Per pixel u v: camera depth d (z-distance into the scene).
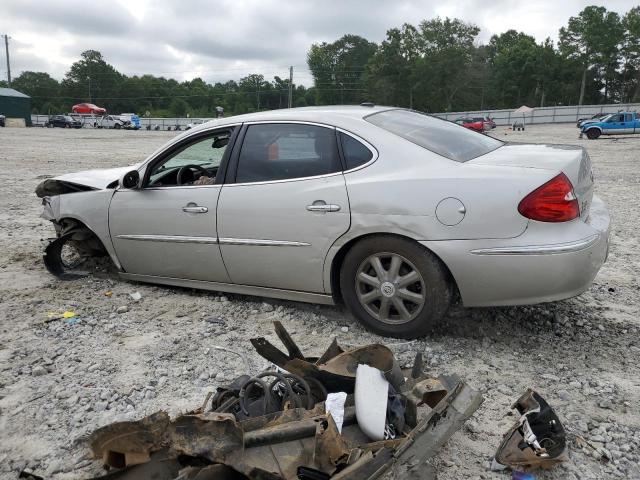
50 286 5.41
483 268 3.59
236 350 3.96
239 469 2.17
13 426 3.09
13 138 34.78
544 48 102.88
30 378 3.60
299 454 2.41
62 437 2.99
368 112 4.34
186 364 3.77
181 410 3.21
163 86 124.38
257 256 4.40
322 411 2.66
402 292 3.89
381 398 2.62
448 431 2.55
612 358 3.80
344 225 3.96
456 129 4.62
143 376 3.61
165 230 4.82
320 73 111.62
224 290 4.77
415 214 3.71
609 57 98.00
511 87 102.06
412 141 3.99
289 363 2.98
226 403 2.87
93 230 5.30
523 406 2.93
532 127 64.81
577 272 3.51
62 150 24.12
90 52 119.31
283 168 4.30
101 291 5.25
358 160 4.02
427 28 93.94
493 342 4.04
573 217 3.54
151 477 2.30
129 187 4.96
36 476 2.50
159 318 4.58
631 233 7.70
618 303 4.83
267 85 116.12
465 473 2.67
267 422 2.60
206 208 4.56
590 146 28.62
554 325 4.33
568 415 3.12
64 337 4.21
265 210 4.27
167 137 40.56
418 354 3.07
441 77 92.38
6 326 4.43
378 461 2.30
